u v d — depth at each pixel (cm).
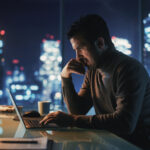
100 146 88
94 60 142
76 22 141
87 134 110
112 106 141
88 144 91
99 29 139
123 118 121
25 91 1745
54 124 130
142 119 133
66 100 163
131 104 123
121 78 130
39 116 160
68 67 160
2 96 1552
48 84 1689
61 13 521
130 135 134
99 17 142
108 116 123
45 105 183
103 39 139
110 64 139
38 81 1858
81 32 138
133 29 1005
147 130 133
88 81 166
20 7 2206
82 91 168
